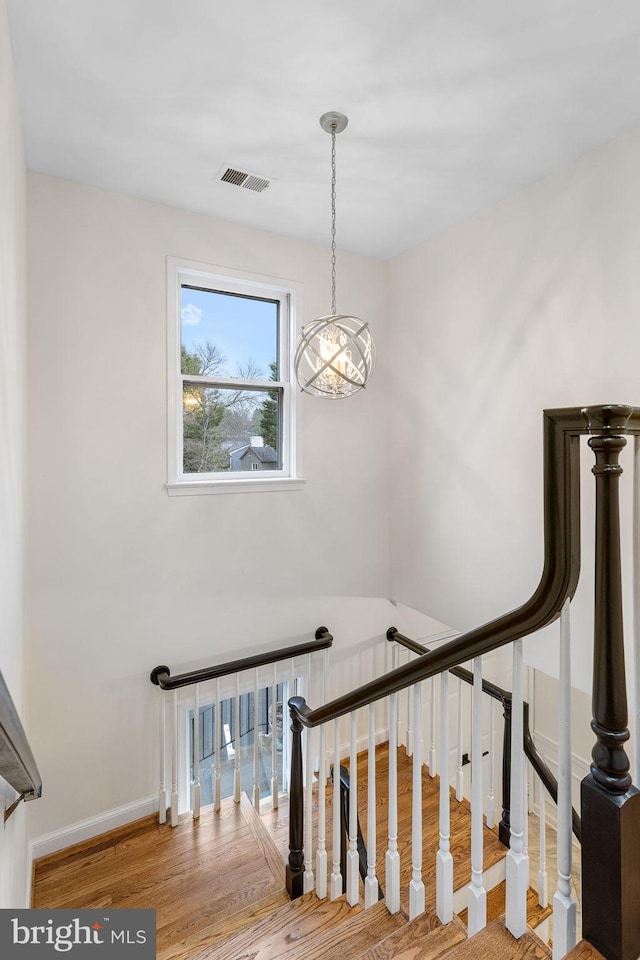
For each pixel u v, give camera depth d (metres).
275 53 1.71
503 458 2.79
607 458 0.85
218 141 2.21
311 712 1.85
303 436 3.34
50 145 2.23
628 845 0.86
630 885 0.86
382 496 3.72
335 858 1.75
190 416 3.02
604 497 0.85
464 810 2.78
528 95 1.91
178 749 2.94
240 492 3.11
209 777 3.09
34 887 2.29
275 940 1.63
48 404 2.48
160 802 2.76
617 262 2.18
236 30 1.61
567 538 0.91
